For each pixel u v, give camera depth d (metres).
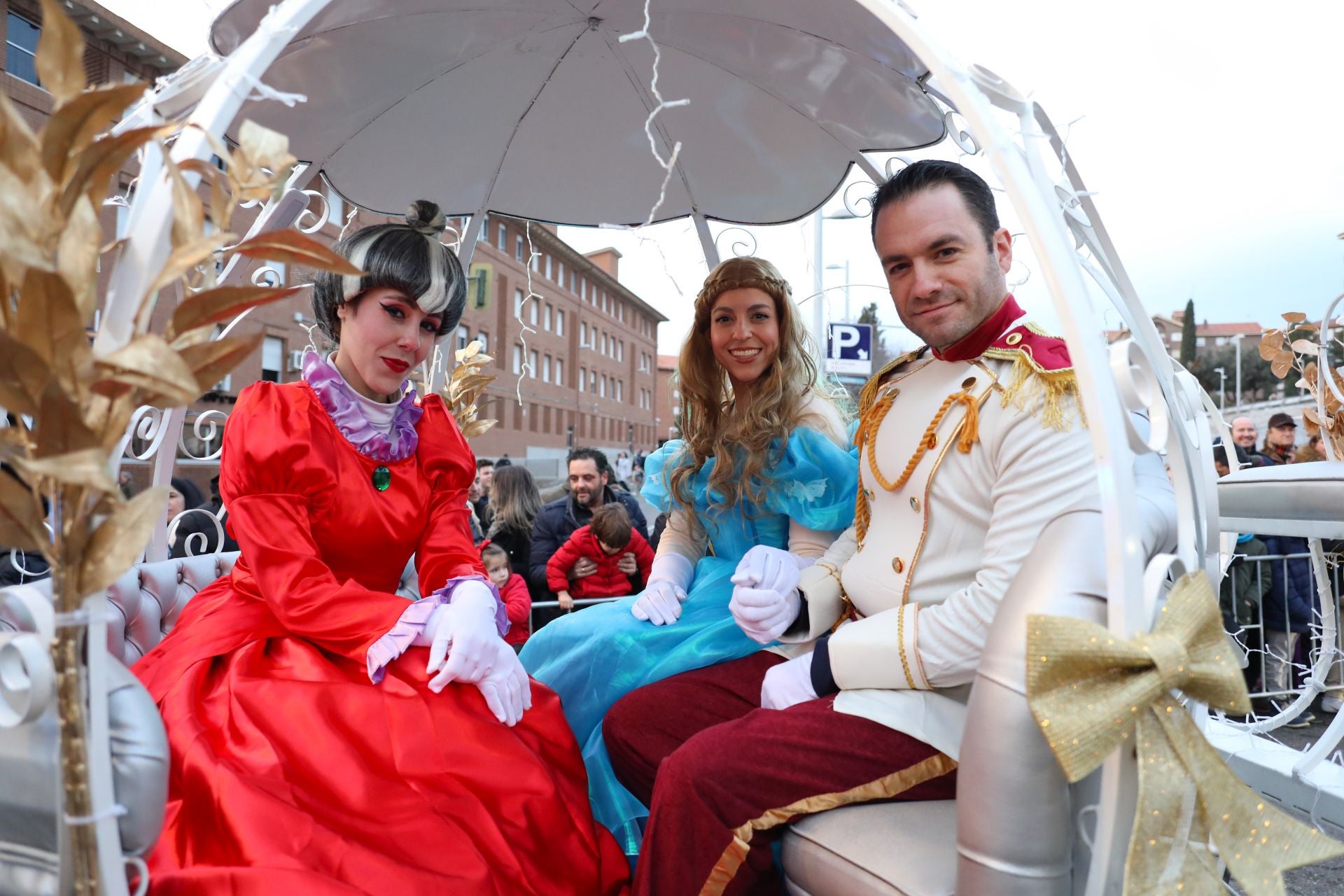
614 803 2.02
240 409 1.69
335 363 1.89
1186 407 1.48
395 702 1.53
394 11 1.85
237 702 1.47
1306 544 4.61
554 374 25.03
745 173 2.66
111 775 0.94
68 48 0.84
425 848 1.34
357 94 2.15
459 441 2.00
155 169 1.06
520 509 4.80
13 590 0.95
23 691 0.93
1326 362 2.82
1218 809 1.08
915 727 1.49
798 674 1.69
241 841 1.24
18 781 1.01
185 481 4.23
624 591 4.36
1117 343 1.11
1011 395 1.48
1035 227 1.12
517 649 3.97
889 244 1.62
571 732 1.82
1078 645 1.03
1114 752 1.08
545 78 2.34
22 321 0.81
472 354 2.76
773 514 2.23
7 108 0.80
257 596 1.76
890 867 1.29
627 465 19.75
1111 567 1.08
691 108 2.45
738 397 2.32
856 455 2.19
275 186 0.95
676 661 2.05
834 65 2.02
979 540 1.58
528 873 1.43
